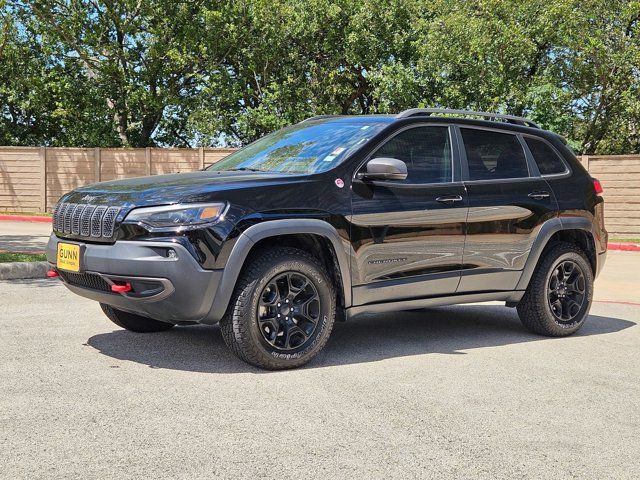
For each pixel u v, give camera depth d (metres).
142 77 27.33
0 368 4.78
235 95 26.05
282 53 26.39
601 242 6.91
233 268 4.73
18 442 3.49
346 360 5.40
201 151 23.58
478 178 6.07
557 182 6.59
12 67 27.89
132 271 4.67
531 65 23.77
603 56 22.58
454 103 23.59
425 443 3.71
